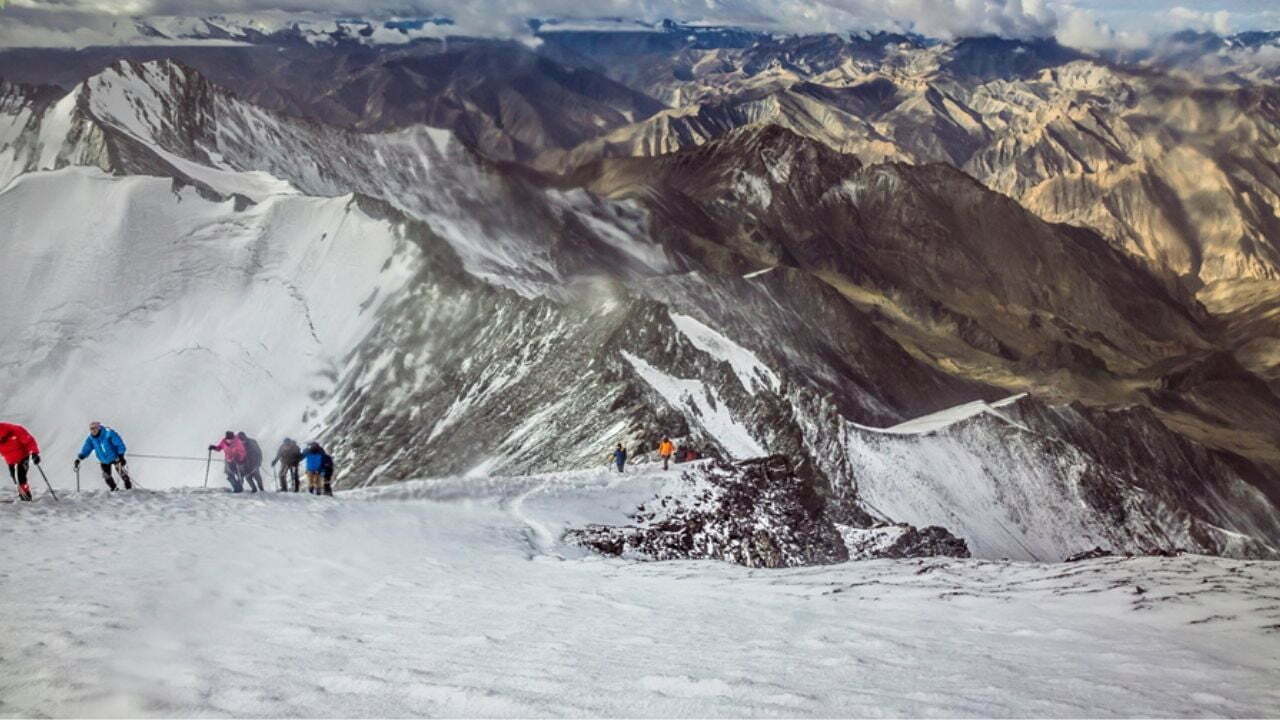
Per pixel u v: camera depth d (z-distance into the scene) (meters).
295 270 144.38
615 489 42.53
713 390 100.00
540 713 7.73
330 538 23.25
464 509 32.88
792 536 46.66
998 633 13.12
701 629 12.99
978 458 130.62
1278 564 19.92
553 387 97.00
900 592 17.19
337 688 8.55
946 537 66.00
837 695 8.52
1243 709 8.59
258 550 20.23
